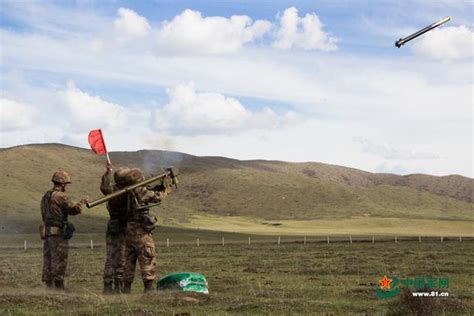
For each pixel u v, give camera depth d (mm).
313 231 161625
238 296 17078
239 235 125062
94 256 45594
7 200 142500
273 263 35438
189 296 16297
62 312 14438
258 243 79125
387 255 42562
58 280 18578
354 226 191875
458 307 14680
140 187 17922
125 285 18078
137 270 29344
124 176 18000
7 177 184500
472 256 41031
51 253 18547
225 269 31062
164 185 18281
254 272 29000
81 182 196625
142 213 17906
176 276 17562
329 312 14789
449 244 67688
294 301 16203
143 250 17797
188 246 69938
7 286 20750
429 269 29156
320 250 54094
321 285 22141
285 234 136750
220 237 112312
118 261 18484
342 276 26203
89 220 133750
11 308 14898
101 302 15758
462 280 24266
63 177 18703
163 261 39094
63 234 18594
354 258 39281
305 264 33969
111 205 18328
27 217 129750
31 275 26391
